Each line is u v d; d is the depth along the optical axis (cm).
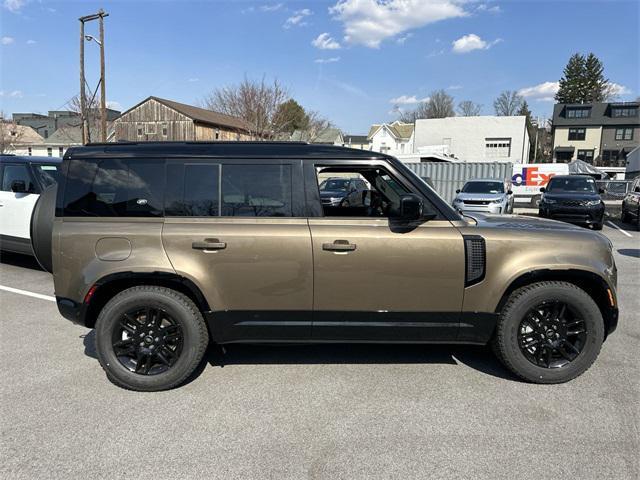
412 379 359
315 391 339
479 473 247
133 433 284
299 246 329
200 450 267
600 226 1410
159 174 338
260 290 334
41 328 475
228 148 342
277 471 249
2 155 751
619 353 408
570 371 345
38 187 707
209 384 351
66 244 333
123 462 256
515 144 4272
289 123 3303
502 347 345
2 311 531
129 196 337
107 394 335
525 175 2277
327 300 335
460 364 387
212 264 330
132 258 328
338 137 5547
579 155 5759
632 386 345
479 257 335
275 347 424
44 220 373
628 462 255
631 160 4950
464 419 301
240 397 331
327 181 381
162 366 344
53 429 288
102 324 335
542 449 268
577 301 339
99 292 336
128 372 339
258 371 374
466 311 338
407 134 6775
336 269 331
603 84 7381
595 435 281
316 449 269
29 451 265
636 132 5491
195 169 338
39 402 323
